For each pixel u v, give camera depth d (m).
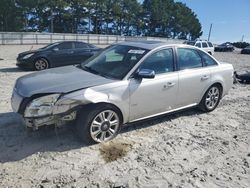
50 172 3.83
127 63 4.98
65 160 4.12
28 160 4.08
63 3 66.44
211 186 3.73
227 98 8.09
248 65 18.97
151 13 93.69
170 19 98.88
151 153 4.47
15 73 11.05
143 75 4.72
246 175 4.03
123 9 83.56
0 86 8.30
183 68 5.59
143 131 5.26
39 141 4.61
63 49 12.47
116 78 4.75
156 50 5.17
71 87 4.35
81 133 4.46
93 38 44.53
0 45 32.66
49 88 4.33
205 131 5.46
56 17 69.44
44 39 38.19
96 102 4.38
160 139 4.98
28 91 4.34
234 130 5.62
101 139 4.64
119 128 4.82
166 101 5.31
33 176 3.72
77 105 4.27
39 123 4.21
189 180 3.82
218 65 6.37
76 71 5.10
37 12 65.62
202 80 5.91
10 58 17.09
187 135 5.22
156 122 5.72
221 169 4.14
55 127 4.39
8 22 61.81
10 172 3.78
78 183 3.63
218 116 6.36
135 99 4.81
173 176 3.89
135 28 90.38
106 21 80.81
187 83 5.58
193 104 5.98
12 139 4.64
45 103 4.18
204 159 4.39
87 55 12.91
